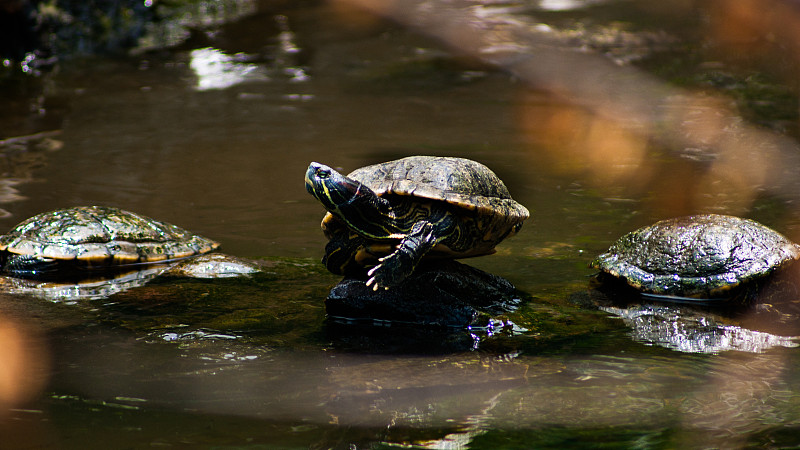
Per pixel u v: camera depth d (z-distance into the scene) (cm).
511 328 868
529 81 2419
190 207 1377
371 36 3017
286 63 2656
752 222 1015
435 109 2120
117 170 1599
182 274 1072
